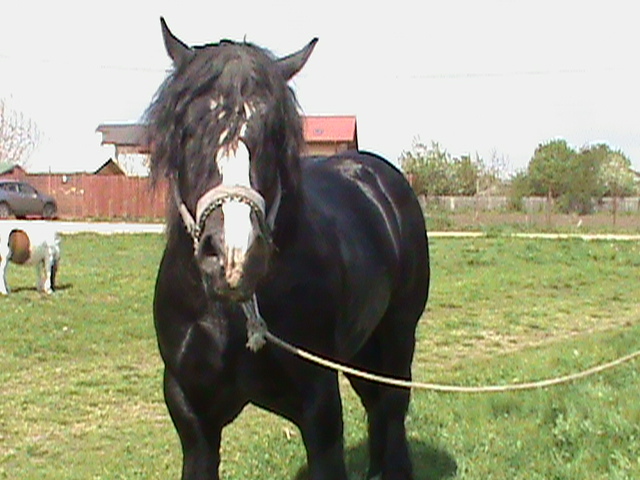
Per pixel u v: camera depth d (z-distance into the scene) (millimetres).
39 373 8430
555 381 3602
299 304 3277
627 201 34344
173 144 2955
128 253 18766
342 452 3438
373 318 4137
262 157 2822
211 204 2688
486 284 14812
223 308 3154
